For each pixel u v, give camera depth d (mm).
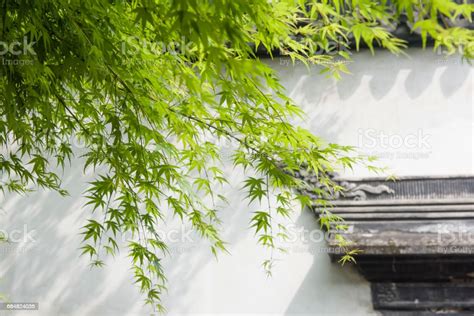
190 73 5215
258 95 5102
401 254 8156
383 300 8664
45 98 5316
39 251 9352
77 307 9172
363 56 9188
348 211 8633
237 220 9000
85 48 4832
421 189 8672
